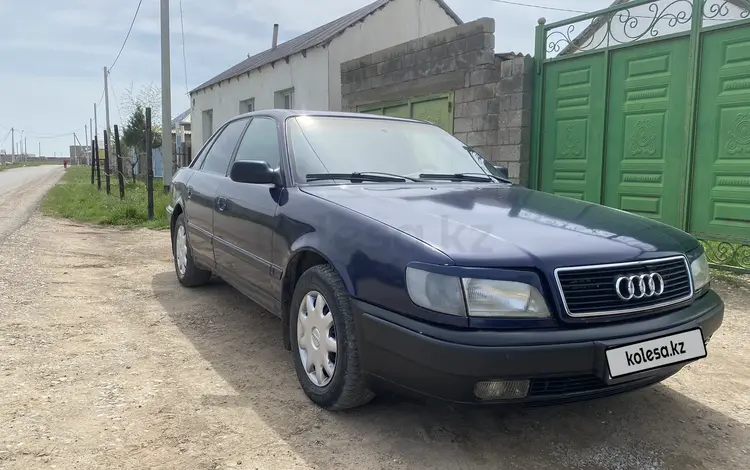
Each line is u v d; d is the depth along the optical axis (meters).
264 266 3.42
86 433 2.60
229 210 3.95
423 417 2.83
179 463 2.38
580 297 2.33
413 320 2.35
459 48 8.72
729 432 2.78
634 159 6.49
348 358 2.65
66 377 3.22
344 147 3.68
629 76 6.47
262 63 15.35
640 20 6.34
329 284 2.76
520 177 7.64
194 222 4.77
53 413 2.78
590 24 6.90
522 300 2.28
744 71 5.45
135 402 2.93
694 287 2.74
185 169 5.46
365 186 3.30
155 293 5.12
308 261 3.09
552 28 7.27
